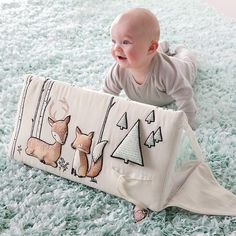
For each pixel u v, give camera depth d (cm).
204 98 124
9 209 94
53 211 93
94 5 170
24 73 135
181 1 172
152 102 120
